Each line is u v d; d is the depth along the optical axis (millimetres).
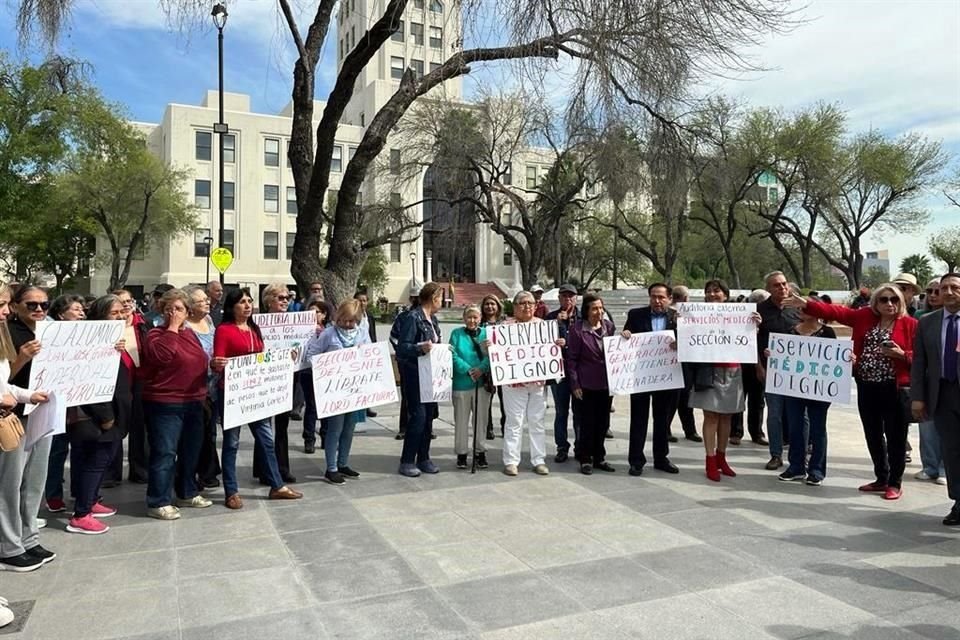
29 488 4336
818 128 29844
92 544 4695
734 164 27609
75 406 4828
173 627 3453
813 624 3475
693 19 8094
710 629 3424
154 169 35562
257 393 5652
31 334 4891
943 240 44625
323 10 10000
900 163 31891
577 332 6754
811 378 6215
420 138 25250
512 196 23734
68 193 32062
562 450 7348
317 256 10109
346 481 6410
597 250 46062
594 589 3920
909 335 5855
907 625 3467
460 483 6359
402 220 24641
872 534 4922
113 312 5180
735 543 4719
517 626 3455
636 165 14320
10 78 25281
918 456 7953
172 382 5258
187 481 5590
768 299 7246
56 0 8438
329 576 4117
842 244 36062
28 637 3338
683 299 8727
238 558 4426
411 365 6570
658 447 6852
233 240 51219
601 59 8094
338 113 9289
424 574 4148
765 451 7910
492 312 7648
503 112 23438
